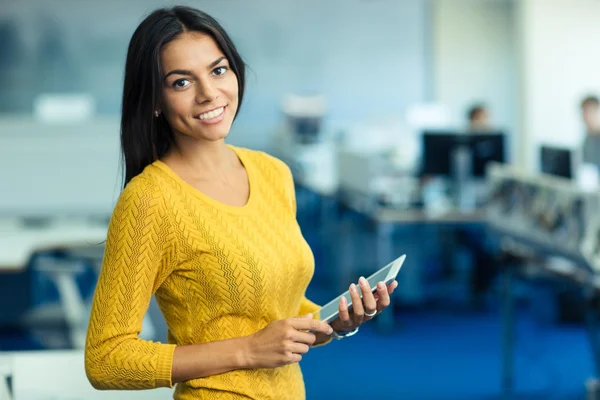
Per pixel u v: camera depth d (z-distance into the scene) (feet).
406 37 34.47
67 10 32.81
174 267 4.72
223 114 4.80
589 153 22.22
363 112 34.58
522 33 32.60
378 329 19.10
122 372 4.55
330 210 24.54
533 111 32.27
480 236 20.97
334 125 34.42
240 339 4.69
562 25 31.94
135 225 4.58
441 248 23.04
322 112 31.45
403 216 18.99
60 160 16.67
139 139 4.84
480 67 34.71
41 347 16.56
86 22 32.99
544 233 13.12
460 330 18.99
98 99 33.30
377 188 21.70
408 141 30.19
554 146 16.81
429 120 30.40
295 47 34.12
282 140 30.66
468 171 21.12
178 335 4.88
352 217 21.48
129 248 4.58
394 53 34.47
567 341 17.79
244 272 4.72
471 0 34.42
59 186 16.71
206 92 4.68
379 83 34.55
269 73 34.12
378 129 30.50
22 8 32.60
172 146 4.98
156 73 4.67
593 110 22.34
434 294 22.31
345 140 30.01
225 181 5.02
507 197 14.44
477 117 24.04
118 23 33.09
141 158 4.88
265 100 34.14
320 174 26.91
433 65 34.60
